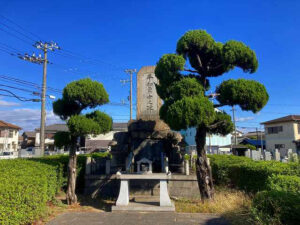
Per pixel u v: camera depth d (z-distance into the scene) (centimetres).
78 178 928
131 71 2661
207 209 650
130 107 2603
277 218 367
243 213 526
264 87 655
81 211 671
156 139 1010
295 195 392
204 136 750
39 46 1577
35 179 527
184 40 731
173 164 979
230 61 668
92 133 705
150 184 874
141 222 543
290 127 3034
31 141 4503
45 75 1590
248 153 1838
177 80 731
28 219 486
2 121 3809
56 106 756
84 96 707
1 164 698
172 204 681
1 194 405
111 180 886
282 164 713
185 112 598
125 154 1009
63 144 744
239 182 798
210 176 734
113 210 655
